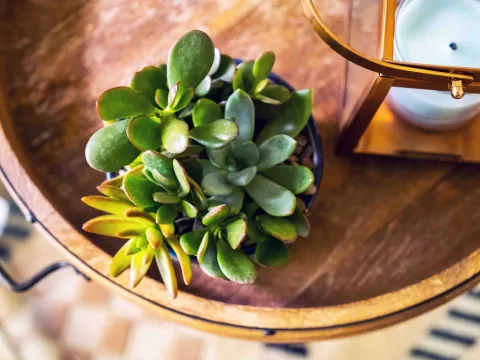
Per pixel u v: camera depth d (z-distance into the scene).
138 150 0.46
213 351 0.85
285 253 0.48
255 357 0.84
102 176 0.58
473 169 0.58
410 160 0.58
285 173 0.48
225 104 0.50
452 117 0.53
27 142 0.58
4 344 0.86
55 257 0.88
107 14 0.61
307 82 0.59
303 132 0.54
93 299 0.88
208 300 0.53
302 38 0.60
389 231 0.57
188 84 0.46
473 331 0.84
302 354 0.84
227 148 0.48
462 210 0.57
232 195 0.48
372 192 0.58
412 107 0.53
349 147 0.56
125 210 0.46
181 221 0.50
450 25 0.50
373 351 0.84
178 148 0.43
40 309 0.87
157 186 0.46
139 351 0.86
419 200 0.58
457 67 0.46
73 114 0.59
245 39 0.60
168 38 0.60
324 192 0.58
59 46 0.60
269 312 0.52
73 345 0.86
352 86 0.54
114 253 0.56
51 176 0.58
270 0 0.61
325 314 0.52
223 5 0.61
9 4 0.60
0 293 0.87
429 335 0.84
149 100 0.48
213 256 0.46
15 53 0.60
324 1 0.50
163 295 0.52
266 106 0.50
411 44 0.49
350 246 0.57
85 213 0.57
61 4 0.61
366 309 0.52
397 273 0.56
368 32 0.49
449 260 0.56
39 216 0.54
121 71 0.60
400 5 0.50
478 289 0.84
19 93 0.59
